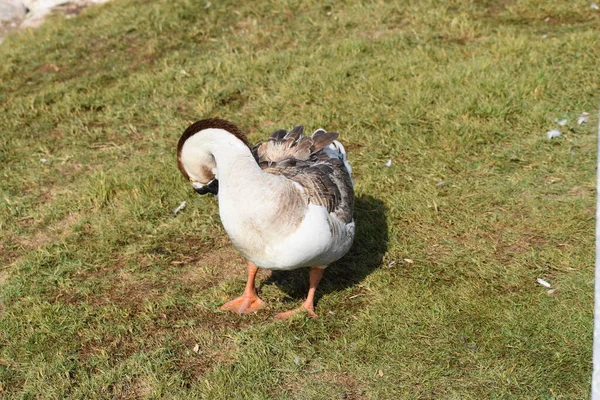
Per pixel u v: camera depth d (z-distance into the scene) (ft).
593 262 26.03
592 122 34.30
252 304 25.27
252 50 44.39
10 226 30.96
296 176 22.70
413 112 35.96
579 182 30.55
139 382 22.24
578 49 40.09
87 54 46.88
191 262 28.04
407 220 29.17
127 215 30.81
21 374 22.98
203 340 23.71
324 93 38.58
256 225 21.36
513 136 34.01
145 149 35.91
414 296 24.90
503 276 25.81
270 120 37.04
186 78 41.83
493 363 22.00
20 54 47.67
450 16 45.34
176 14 49.01
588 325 23.12
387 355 22.53
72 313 25.38
